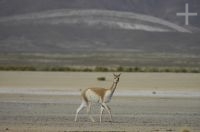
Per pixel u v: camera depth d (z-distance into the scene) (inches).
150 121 2928.2
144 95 4318.4
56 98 4025.6
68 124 2768.2
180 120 2989.7
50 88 4820.4
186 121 2952.8
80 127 2662.4
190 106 3654.0
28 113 3191.4
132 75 6825.8
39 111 3287.4
